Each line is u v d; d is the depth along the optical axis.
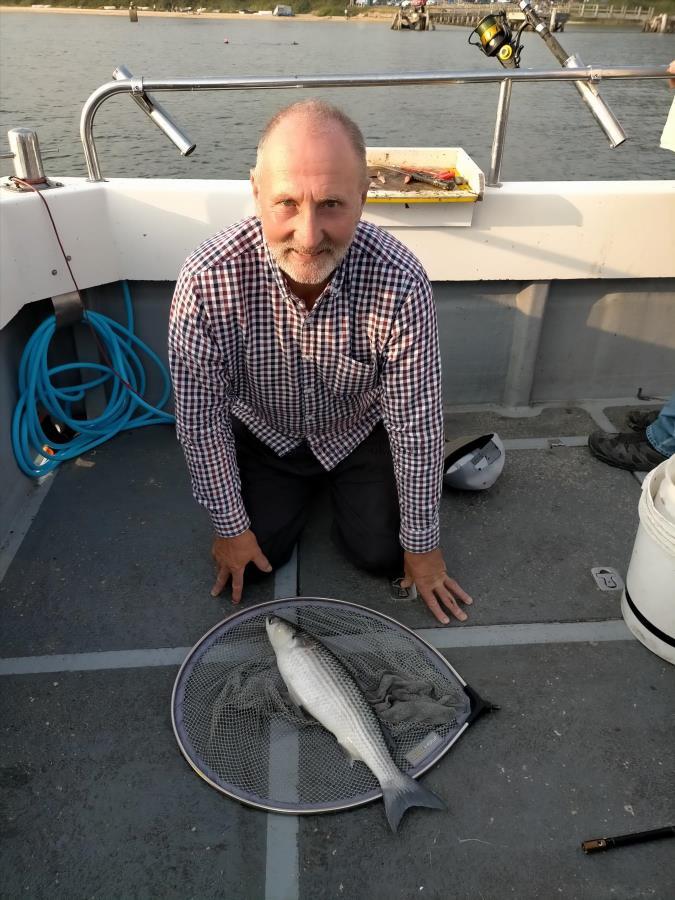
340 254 1.41
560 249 2.57
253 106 21.17
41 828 1.46
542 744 1.63
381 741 1.51
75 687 1.76
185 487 2.47
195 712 1.67
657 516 1.68
